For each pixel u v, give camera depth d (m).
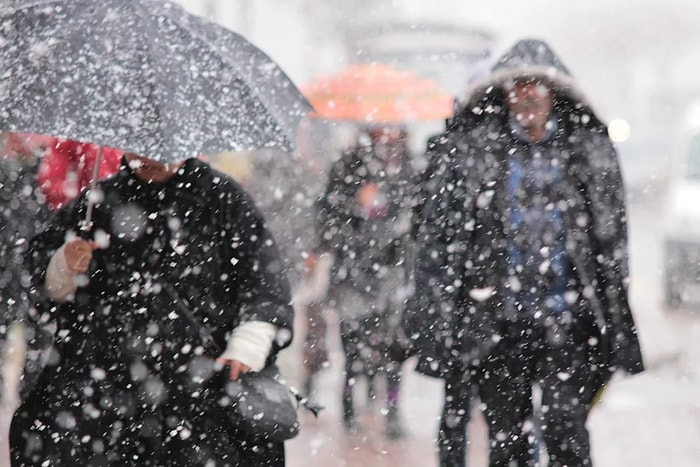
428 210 13.73
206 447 10.41
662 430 20.64
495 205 13.48
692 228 37.44
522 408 13.69
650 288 45.44
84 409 10.40
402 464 18.44
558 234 13.39
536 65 13.45
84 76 9.62
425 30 47.88
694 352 29.09
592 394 13.55
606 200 13.45
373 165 21.14
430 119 26.47
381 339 20.56
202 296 10.55
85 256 10.39
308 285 24.42
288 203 33.69
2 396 20.23
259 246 10.68
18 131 9.48
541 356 13.42
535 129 13.66
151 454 10.44
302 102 10.66
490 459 13.82
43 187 15.98
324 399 23.38
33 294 10.66
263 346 10.42
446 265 13.55
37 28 9.97
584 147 13.58
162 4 10.20
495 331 13.40
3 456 17.19
